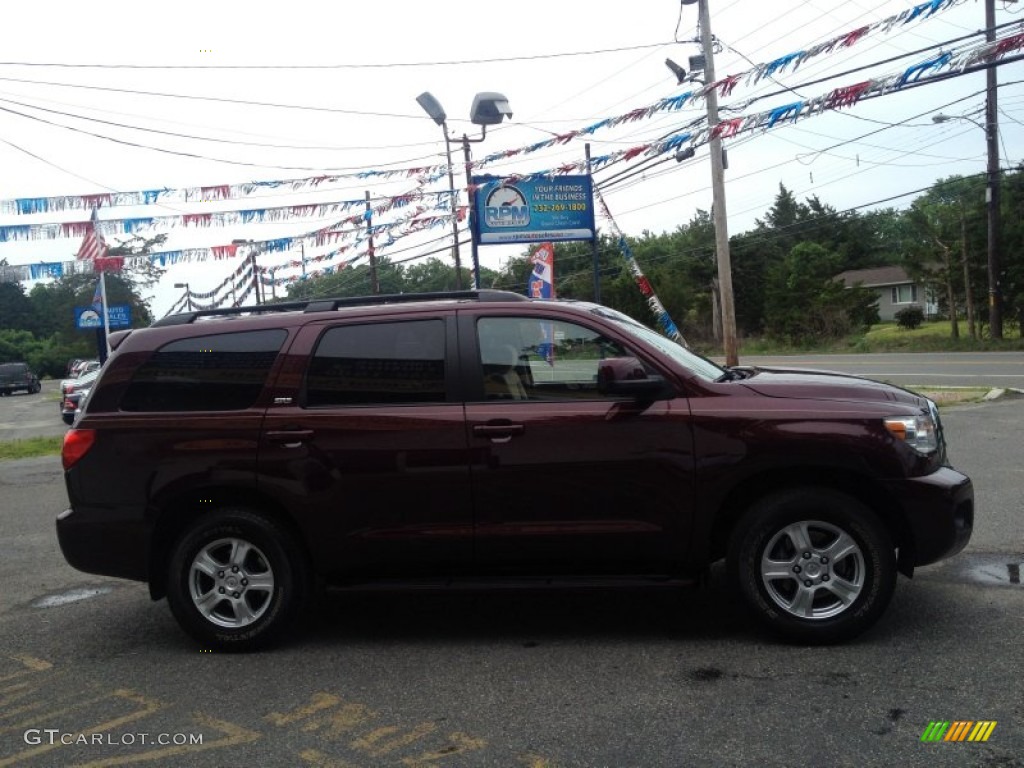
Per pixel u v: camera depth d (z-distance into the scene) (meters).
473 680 4.41
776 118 10.12
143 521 4.97
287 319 5.12
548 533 4.75
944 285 36.66
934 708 3.84
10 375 45.09
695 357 5.42
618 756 3.55
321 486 4.85
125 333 5.30
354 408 4.91
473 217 19.30
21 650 5.18
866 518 4.54
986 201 32.69
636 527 4.71
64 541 5.05
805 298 45.47
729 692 4.11
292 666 4.74
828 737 3.62
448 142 18.84
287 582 4.95
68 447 5.08
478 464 4.76
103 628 5.57
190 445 4.94
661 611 5.37
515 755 3.60
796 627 4.61
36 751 3.84
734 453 4.61
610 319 5.01
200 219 13.52
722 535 4.88
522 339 4.95
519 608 5.57
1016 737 3.56
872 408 4.61
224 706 4.24
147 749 3.81
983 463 9.43
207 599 4.97
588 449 4.71
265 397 4.98
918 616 5.00
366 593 4.94
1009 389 17.34
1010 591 5.34
